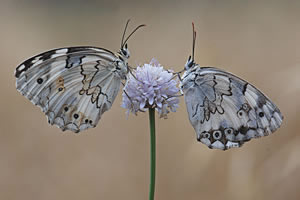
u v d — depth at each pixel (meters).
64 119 0.30
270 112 0.30
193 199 0.36
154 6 0.63
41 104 0.30
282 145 0.35
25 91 0.30
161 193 0.37
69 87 0.30
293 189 0.34
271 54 0.42
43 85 0.30
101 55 0.30
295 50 0.43
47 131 0.40
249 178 0.35
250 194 0.35
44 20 0.63
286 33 0.48
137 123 0.39
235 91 0.30
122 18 0.60
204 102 0.30
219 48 0.42
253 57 0.41
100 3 0.66
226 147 0.30
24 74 0.30
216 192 0.35
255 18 0.52
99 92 0.31
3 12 0.64
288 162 0.34
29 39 0.54
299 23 0.50
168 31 0.53
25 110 0.40
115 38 0.56
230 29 0.50
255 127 0.30
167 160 0.37
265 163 0.35
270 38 0.47
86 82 0.30
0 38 0.51
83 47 0.30
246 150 0.35
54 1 0.70
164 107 0.30
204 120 0.30
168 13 0.60
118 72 0.30
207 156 0.35
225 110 0.30
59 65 0.30
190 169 0.36
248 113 0.30
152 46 0.49
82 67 0.30
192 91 0.30
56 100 0.30
